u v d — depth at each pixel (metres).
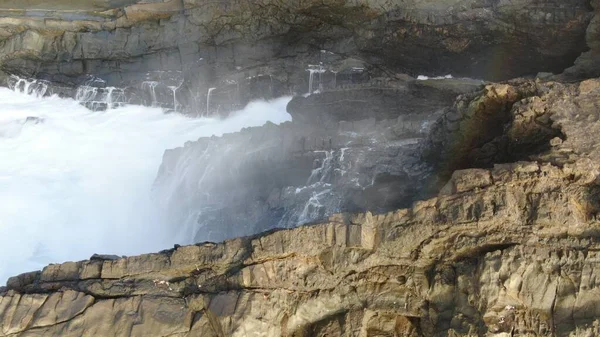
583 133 10.74
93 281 11.34
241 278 10.74
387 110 18.11
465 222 10.20
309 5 19.91
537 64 18.38
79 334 10.79
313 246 10.75
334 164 14.84
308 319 10.94
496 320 9.88
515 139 11.58
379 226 10.74
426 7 19.00
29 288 11.57
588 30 16.41
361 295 10.81
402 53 19.73
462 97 12.69
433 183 13.20
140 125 20.66
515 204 10.09
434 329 10.44
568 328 9.55
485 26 18.34
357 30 20.02
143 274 11.27
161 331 10.73
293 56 20.66
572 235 9.84
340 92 18.38
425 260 10.55
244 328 10.38
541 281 9.77
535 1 17.53
